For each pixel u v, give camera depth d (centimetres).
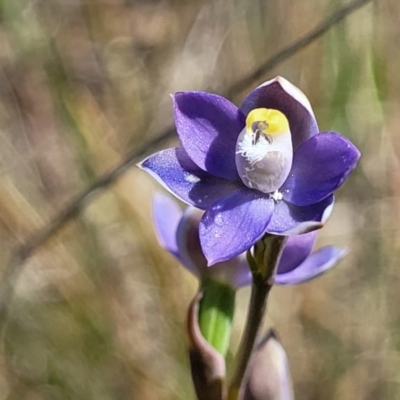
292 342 53
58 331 49
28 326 49
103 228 51
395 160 54
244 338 33
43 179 54
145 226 51
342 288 55
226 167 32
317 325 54
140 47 60
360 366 53
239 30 56
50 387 49
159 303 51
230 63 56
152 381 50
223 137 32
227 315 34
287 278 34
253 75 41
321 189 31
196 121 32
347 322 54
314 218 31
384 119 54
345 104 52
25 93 54
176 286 51
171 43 60
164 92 58
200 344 33
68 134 53
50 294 50
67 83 55
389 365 53
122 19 60
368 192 55
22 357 49
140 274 51
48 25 56
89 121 54
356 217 56
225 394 33
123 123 57
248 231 31
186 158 32
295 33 54
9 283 44
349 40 52
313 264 34
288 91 32
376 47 54
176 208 35
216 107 32
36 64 54
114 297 50
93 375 49
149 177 52
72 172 53
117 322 50
